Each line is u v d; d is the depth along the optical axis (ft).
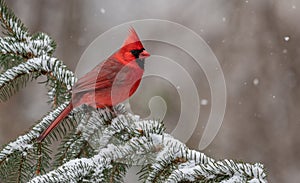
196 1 49.01
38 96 46.21
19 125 44.98
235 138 43.09
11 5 48.49
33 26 48.47
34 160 20.25
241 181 15.72
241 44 45.62
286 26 45.32
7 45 22.09
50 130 19.90
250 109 43.88
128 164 18.44
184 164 17.30
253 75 44.62
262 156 43.14
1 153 19.77
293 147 43.34
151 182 17.58
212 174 16.11
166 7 49.85
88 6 50.24
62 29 48.78
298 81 44.47
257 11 46.01
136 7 50.65
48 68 21.94
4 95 21.54
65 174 17.25
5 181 19.93
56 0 49.44
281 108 44.04
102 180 17.58
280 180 42.63
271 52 45.14
